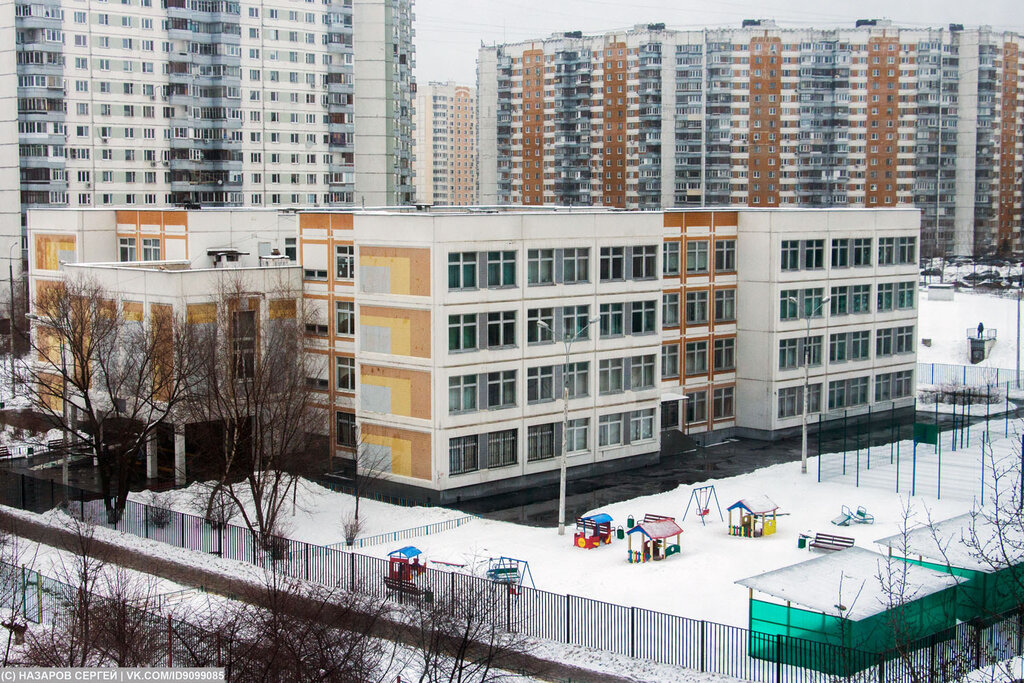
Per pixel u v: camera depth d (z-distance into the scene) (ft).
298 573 145.38
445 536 168.66
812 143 625.41
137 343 187.93
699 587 142.00
